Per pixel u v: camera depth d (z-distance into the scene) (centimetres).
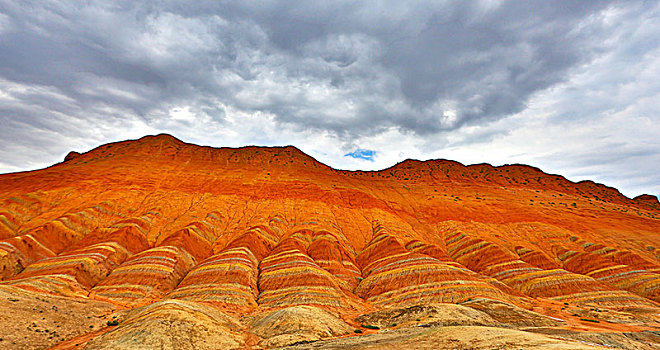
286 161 15575
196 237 8200
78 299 5109
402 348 2888
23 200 8269
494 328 3130
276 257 7612
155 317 3775
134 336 3416
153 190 10500
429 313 4828
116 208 9056
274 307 5819
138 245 7738
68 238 7325
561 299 6831
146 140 15225
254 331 4353
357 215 11031
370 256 8556
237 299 5928
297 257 7419
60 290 5428
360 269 8175
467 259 8925
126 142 15262
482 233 10375
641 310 6050
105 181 10269
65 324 4144
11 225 7425
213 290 6088
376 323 4931
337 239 8919
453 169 19250
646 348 3675
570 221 11275
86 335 4059
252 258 7588
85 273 6125
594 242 9631
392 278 7081
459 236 10144
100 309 4934
